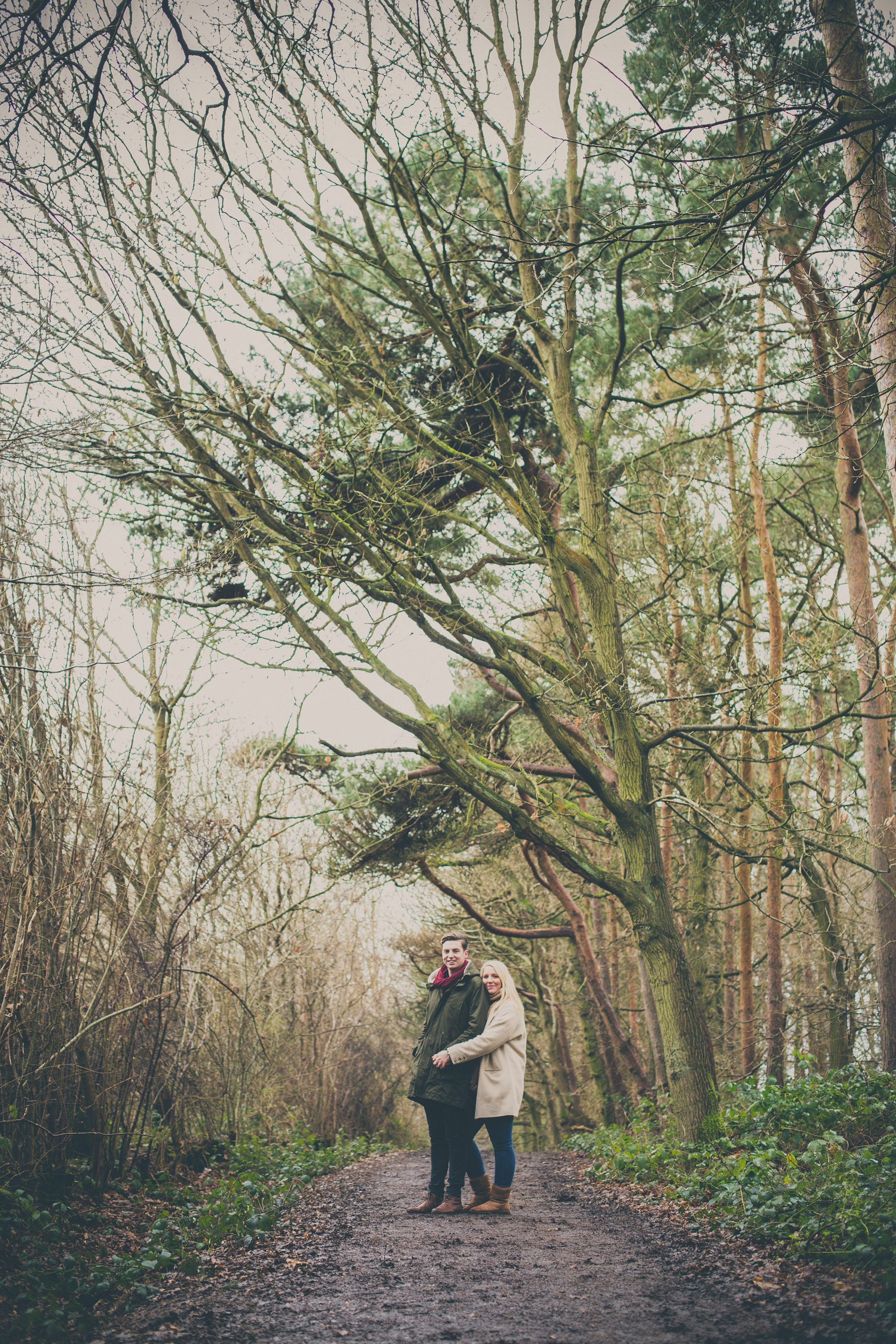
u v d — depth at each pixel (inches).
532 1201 290.7
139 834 285.0
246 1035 414.0
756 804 410.6
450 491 439.8
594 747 481.1
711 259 369.4
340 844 544.1
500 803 354.3
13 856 219.6
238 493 335.6
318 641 353.4
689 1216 228.1
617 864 726.5
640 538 594.6
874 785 407.5
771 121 322.3
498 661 366.0
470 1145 259.6
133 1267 173.0
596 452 394.6
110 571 271.1
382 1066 866.8
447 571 470.3
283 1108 576.1
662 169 296.2
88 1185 233.6
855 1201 172.2
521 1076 256.1
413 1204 281.1
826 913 534.6
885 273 245.4
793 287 374.3
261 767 454.9
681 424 561.0
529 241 292.0
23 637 233.6
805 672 362.0
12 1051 215.6
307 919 541.0
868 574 429.4
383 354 417.7
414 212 391.2
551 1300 152.0
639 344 338.3
